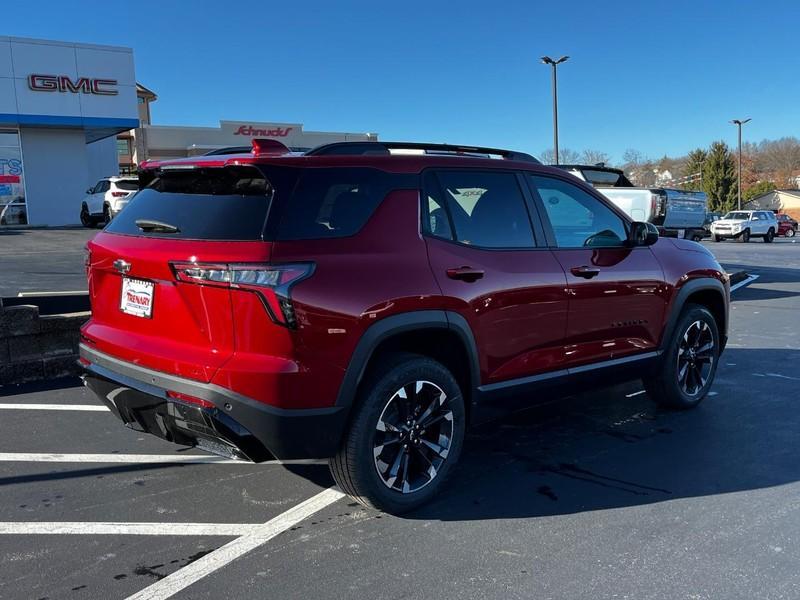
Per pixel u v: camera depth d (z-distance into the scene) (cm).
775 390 616
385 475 348
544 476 416
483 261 381
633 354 482
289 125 4709
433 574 302
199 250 312
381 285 331
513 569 306
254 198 321
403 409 352
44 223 2461
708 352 553
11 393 574
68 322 623
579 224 457
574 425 516
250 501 377
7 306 616
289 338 303
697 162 9019
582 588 291
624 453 456
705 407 562
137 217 362
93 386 371
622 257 470
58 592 284
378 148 380
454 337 367
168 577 297
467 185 396
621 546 329
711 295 557
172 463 431
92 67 2417
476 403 386
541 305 407
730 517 361
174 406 318
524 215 420
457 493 390
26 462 428
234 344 307
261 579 296
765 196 9619
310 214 323
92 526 344
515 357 399
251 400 303
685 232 1595
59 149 2464
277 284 300
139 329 347
